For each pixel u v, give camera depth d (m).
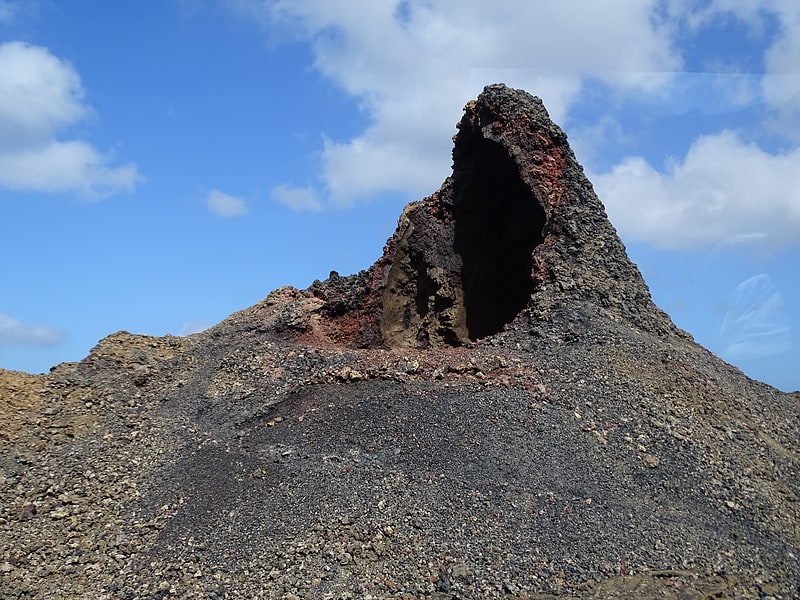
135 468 21.67
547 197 30.02
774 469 21.80
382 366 24.34
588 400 22.41
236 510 18.47
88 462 22.08
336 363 25.75
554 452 19.88
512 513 17.64
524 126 30.75
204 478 20.23
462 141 32.72
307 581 16.02
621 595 15.76
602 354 24.86
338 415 22.02
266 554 16.80
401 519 17.44
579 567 16.39
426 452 19.70
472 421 20.77
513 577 16.03
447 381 23.03
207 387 26.97
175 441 23.16
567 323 26.33
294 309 32.62
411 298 33.06
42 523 19.17
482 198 32.91
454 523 17.33
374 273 32.72
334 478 18.94
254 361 27.67
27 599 16.48
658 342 27.33
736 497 19.75
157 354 31.77
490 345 26.42
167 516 18.88
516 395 22.09
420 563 16.34
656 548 17.23
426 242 32.97
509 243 32.75
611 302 28.16
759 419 24.69
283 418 23.19
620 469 19.77
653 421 21.98
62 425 24.88
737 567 17.23
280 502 18.39
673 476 19.94
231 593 15.92
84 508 19.77
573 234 29.34
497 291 33.62
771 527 18.98
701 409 23.64
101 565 17.44
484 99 31.62
